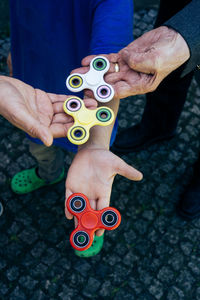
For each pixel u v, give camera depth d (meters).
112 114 1.09
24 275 2.06
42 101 1.12
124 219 2.23
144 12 3.05
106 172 1.07
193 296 2.04
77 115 1.09
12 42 1.48
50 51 1.38
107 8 1.15
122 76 1.16
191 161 2.46
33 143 1.68
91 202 1.11
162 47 1.05
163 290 2.05
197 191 2.20
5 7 2.84
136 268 2.10
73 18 1.26
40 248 2.14
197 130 2.57
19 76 1.56
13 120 1.05
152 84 1.14
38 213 2.24
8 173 2.35
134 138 2.40
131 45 1.12
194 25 1.05
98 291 2.04
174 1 1.54
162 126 2.30
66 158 2.41
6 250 2.12
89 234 1.04
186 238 2.20
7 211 2.23
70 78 1.15
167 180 2.37
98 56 1.14
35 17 1.30
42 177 2.19
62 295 2.03
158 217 2.25
